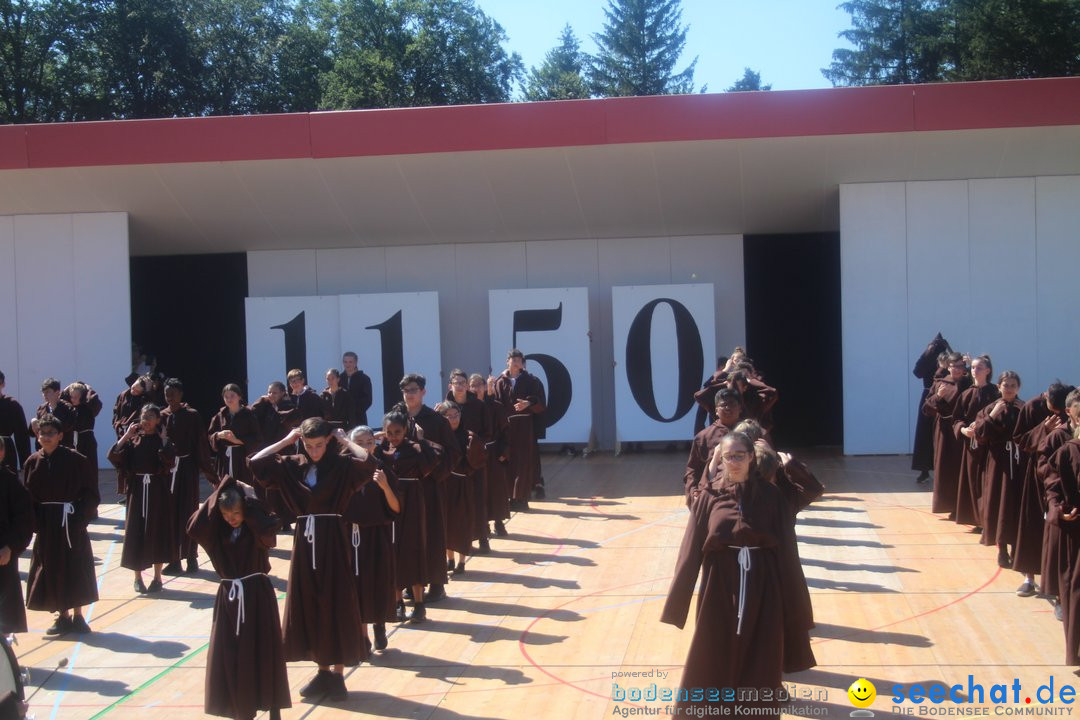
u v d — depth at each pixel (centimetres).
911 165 1448
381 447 784
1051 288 1454
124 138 1492
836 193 1534
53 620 830
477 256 1719
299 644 613
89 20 3641
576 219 1628
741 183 1516
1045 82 1366
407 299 1653
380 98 4038
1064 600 616
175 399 954
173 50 3762
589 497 1287
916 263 1477
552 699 606
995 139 1404
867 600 781
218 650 557
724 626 499
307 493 616
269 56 4116
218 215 1625
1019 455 834
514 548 1012
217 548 561
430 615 789
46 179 1530
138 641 768
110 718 612
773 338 1958
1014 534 838
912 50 4888
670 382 1609
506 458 1057
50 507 774
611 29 5772
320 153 1484
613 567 921
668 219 1625
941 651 660
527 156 1481
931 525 1042
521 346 1634
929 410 1042
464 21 4506
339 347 1664
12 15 3544
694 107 1421
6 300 1609
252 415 1084
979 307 1466
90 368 1603
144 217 1623
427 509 816
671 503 1226
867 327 1486
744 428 562
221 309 2019
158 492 908
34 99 3597
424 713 592
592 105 1440
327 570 614
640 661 667
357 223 1648
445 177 1530
